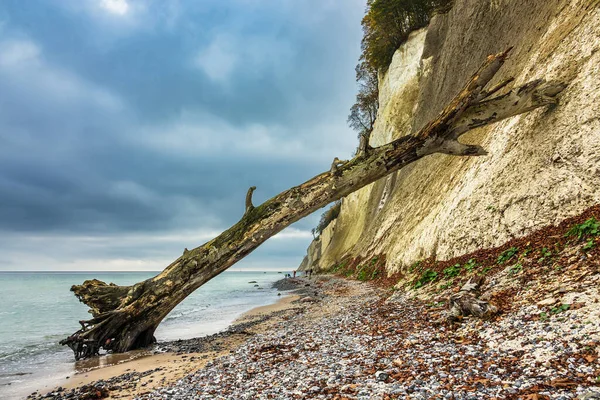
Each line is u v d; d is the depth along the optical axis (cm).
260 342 1163
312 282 5003
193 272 1482
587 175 987
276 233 1534
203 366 993
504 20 2264
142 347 1448
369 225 4581
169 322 2153
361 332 1012
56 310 3206
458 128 1354
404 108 4331
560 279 776
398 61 4641
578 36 1241
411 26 4753
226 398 635
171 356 1214
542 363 510
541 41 1541
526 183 1205
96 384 926
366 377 614
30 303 3938
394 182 4084
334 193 1493
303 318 1633
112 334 1402
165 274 1487
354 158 1530
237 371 824
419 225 2164
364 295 2031
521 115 1417
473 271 1221
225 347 1276
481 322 767
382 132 4675
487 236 1318
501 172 1373
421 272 1650
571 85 1158
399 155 1450
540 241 1024
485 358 588
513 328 669
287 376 711
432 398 477
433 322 906
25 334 1931
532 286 823
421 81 3991
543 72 1344
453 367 579
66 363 1259
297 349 952
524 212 1174
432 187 2362
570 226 964
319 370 707
